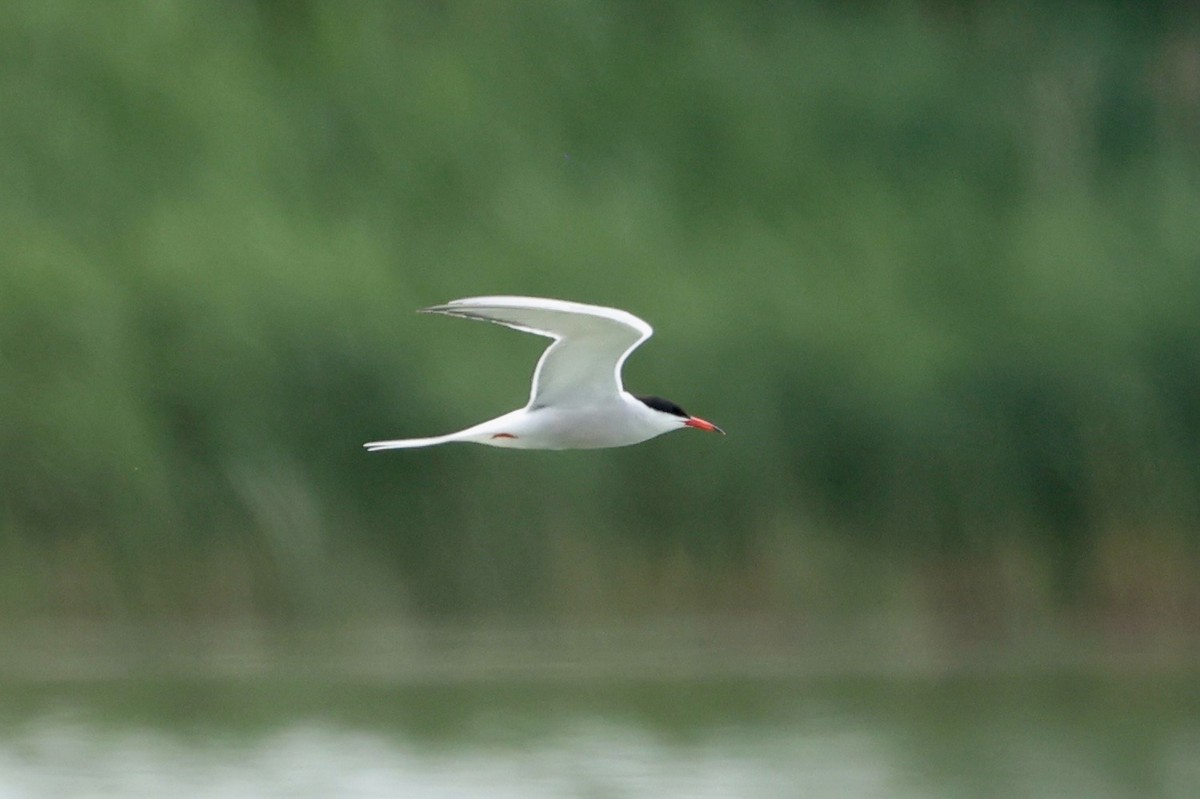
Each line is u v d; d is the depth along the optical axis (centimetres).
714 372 2166
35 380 2025
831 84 2842
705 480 2141
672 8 2855
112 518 2034
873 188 2661
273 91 2539
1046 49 3155
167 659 1933
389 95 2559
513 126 2581
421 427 2081
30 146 2312
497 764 1545
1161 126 3188
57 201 2270
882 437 2191
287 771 1523
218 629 2041
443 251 2331
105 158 2330
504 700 1781
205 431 2061
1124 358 2258
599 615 2105
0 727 1644
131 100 2391
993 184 2822
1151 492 2228
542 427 1072
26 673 1869
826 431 2186
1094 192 2783
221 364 2062
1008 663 2022
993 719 1748
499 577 2100
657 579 2131
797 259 2411
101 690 1798
